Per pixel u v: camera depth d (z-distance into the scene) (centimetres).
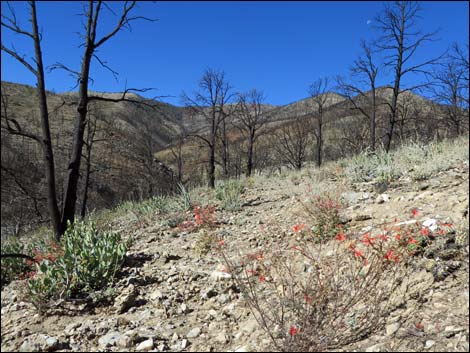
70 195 880
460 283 361
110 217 1232
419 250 423
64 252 620
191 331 404
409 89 1719
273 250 558
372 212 591
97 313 470
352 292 388
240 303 442
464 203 520
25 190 930
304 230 594
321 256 486
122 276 556
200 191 1367
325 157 3684
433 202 567
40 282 515
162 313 452
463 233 423
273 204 898
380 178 776
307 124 3544
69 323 451
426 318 332
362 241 434
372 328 339
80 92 907
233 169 3506
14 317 482
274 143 4044
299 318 353
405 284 382
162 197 1173
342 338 337
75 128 916
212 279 515
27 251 836
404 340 314
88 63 901
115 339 399
